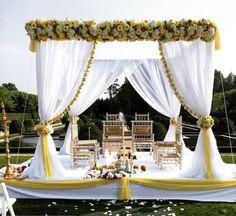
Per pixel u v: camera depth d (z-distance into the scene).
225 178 5.10
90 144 6.36
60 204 4.85
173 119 7.47
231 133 11.86
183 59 5.22
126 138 9.09
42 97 5.25
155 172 5.54
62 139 12.88
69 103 5.46
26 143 12.36
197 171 5.16
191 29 4.97
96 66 7.12
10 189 5.05
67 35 5.06
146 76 7.28
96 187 5.02
